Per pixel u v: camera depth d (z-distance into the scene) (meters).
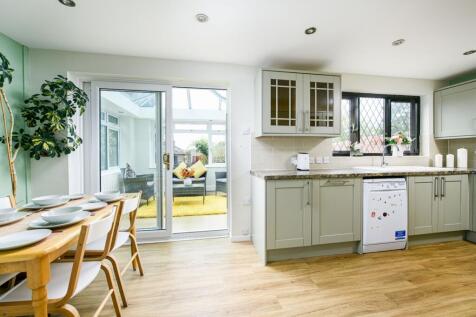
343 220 2.44
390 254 2.48
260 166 2.91
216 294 1.79
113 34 2.16
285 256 2.39
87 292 1.82
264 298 1.74
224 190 5.48
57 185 2.47
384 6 1.73
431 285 1.90
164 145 2.86
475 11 1.79
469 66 2.91
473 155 3.17
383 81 3.25
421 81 3.38
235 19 1.91
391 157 3.32
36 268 0.95
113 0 1.67
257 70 2.84
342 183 2.43
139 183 2.87
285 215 2.31
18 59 2.29
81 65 2.52
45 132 2.27
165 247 2.69
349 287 1.88
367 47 2.40
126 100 2.82
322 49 2.45
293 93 2.64
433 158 3.42
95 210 1.61
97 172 2.69
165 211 2.85
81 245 1.08
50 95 2.26
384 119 3.43
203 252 2.56
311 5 1.72
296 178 2.31
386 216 2.51
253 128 2.89
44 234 1.10
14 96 2.25
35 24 1.98
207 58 2.68
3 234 1.13
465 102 2.98
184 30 2.08
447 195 2.75
